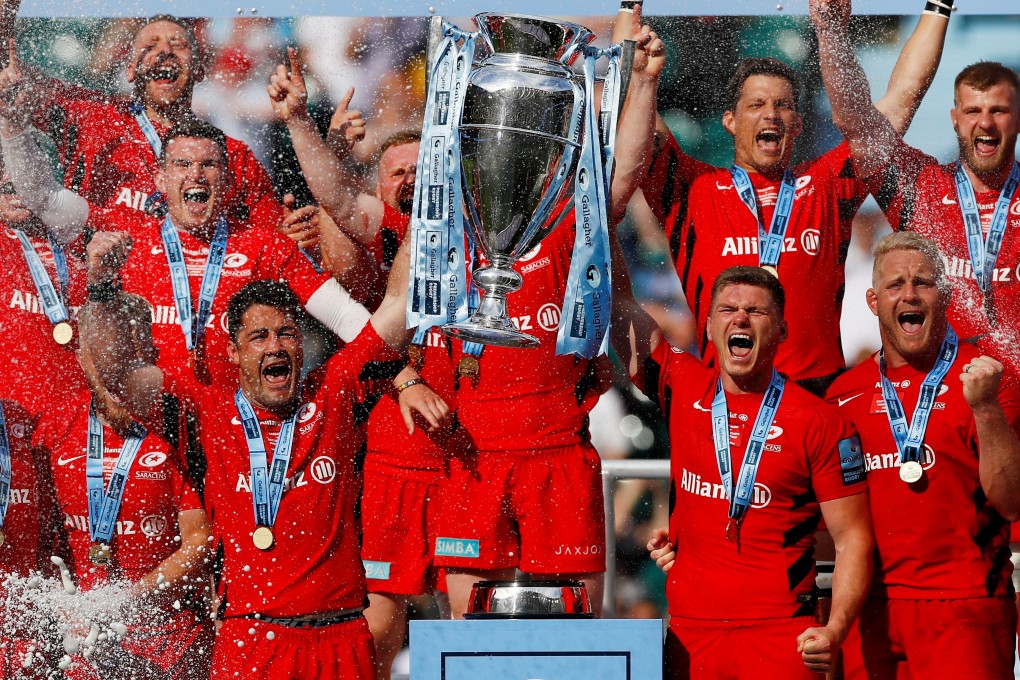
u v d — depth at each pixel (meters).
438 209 11.48
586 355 11.81
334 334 17.89
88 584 16.06
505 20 11.47
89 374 16.73
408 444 17.12
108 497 16.06
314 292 17.89
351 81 18.97
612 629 11.14
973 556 14.91
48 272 17.50
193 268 17.72
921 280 15.80
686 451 14.98
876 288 16.11
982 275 18.20
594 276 11.85
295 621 15.77
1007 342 17.94
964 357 15.58
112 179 18.14
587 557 16.94
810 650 13.30
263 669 15.61
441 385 17.14
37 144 18.12
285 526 15.99
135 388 16.53
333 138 18.31
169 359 16.83
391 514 17.14
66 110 18.30
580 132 11.73
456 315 11.44
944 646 14.75
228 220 18.08
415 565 17.19
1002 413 14.73
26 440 16.39
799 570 14.20
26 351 16.97
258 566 15.88
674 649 14.51
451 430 17.09
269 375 16.48
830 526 14.38
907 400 15.48
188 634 15.96
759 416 14.66
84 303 17.38
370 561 17.14
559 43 11.61
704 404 15.05
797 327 18.11
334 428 16.38
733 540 14.36
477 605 11.88
